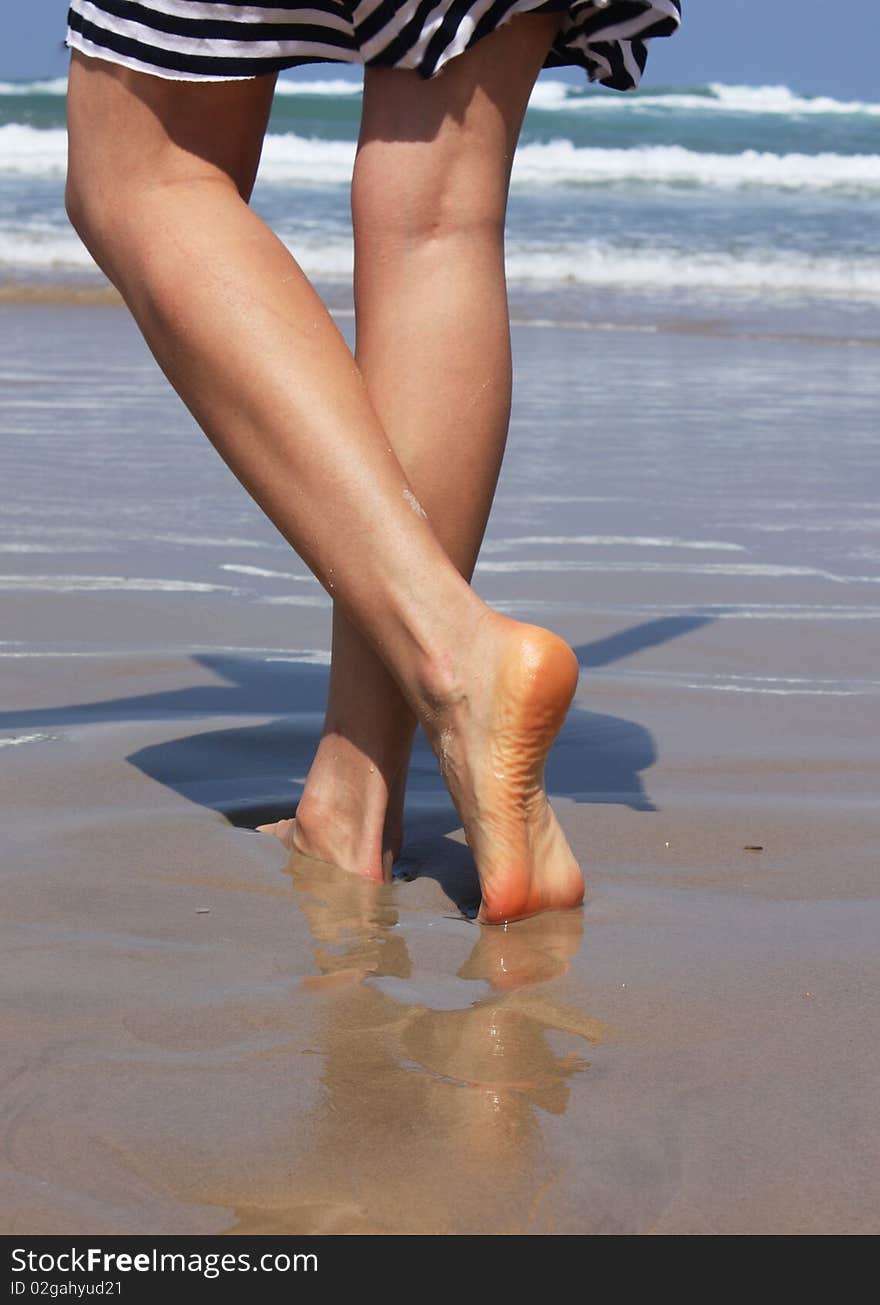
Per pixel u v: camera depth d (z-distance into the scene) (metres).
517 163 19.38
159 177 1.29
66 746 1.80
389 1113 0.93
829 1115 0.94
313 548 1.24
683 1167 0.88
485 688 1.23
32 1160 0.87
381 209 1.33
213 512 3.46
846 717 2.04
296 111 21.27
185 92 1.28
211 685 2.14
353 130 20.19
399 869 1.44
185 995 1.10
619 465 4.25
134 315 1.31
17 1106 0.93
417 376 1.32
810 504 3.75
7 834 1.47
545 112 24.62
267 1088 0.96
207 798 1.62
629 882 1.39
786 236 12.65
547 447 4.53
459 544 1.34
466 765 1.26
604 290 9.99
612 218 13.81
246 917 1.27
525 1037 1.04
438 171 1.32
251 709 2.02
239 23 1.26
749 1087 0.97
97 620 2.49
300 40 1.28
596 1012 1.09
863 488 3.98
